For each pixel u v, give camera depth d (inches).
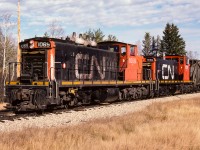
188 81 1461.6
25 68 698.8
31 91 642.8
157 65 1176.2
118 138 387.2
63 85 686.5
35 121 543.2
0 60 2240.4
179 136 393.7
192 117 567.8
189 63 1541.6
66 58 723.4
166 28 3134.8
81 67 773.3
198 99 974.4
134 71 995.3
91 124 472.1
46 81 644.1
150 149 338.6
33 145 332.8
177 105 748.0
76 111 677.3
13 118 568.4
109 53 898.7
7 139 360.2
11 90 657.6
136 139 378.6
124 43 945.5
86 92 791.7
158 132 414.6
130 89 983.6
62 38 794.2
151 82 1107.9
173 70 1342.3
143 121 540.1
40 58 684.1
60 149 331.0
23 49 699.4
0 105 978.1
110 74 898.7
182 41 3134.8
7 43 2247.8
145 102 919.7
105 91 866.1
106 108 743.1
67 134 386.9
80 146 337.7
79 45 780.6
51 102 643.5
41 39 679.7
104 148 331.9
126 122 498.9
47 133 394.0
